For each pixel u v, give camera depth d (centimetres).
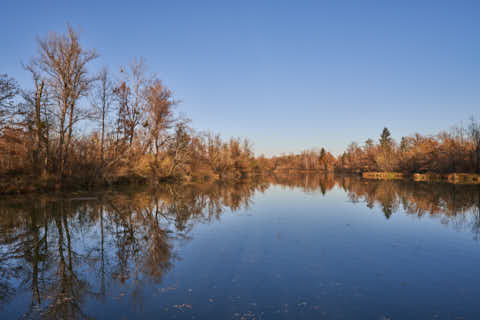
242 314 523
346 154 11719
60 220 1334
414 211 1645
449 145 5431
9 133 2098
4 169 2075
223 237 1080
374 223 1334
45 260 829
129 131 3053
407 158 6662
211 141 5888
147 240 1035
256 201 2108
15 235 1091
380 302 575
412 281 683
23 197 1947
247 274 721
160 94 3192
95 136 2839
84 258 844
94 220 1345
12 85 2066
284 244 991
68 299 590
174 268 763
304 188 3312
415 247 960
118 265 787
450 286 656
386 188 3097
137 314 526
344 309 545
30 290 638
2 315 532
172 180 3762
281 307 550
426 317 520
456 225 1289
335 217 1479
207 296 597
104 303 571
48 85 2241
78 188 2428
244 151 7556
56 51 2222
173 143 3659
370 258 849
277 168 13275
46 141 2256
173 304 563
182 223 1318
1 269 762
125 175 2961
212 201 2064
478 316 522
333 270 752
